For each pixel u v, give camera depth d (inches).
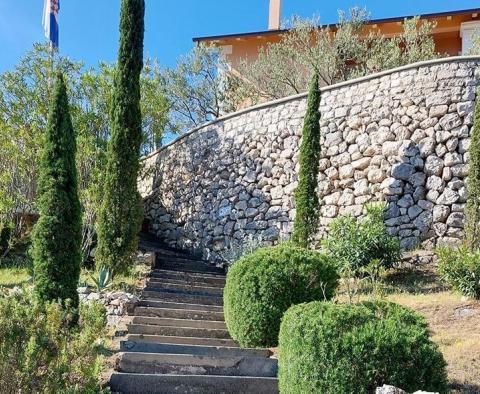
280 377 222.4
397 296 385.1
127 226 476.7
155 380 247.6
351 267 421.7
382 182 494.6
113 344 311.6
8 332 204.7
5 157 547.5
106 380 248.1
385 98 511.5
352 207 506.3
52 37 648.4
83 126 560.7
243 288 311.0
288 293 304.8
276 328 302.5
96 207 491.8
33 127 541.3
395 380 199.3
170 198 675.4
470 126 470.0
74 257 344.2
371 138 510.3
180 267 530.6
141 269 482.3
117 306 379.9
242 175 595.2
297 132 561.6
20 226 534.9
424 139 484.7
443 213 463.8
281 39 836.6
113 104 506.0
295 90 748.6
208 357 271.0
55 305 255.4
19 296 259.0
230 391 251.3
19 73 596.4
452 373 243.4
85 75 589.6
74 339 238.8
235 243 576.1
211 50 853.8
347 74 748.6
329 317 210.8
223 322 364.5
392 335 205.6
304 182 485.4
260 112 600.7
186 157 668.7
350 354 201.2
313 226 477.4
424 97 492.1
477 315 326.3
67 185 351.3
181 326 359.9
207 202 623.8
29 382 195.9
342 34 729.6
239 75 848.3
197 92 846.5
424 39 717.3
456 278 365.1
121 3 528.7
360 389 197.8
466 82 479.5
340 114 535.2
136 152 498.9
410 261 450.6
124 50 517.0
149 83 678.5
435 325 317.7
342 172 519.8
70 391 193.2
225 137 627.5
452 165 469.7
